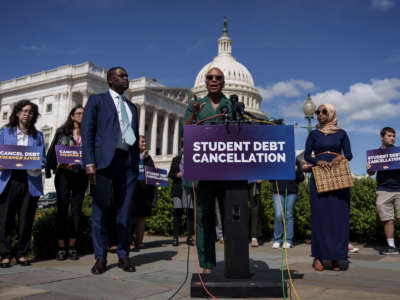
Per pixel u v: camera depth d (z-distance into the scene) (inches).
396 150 241.9
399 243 283.3
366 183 313.3
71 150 197.6
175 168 286.5
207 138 121.3
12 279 133.6
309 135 184.9
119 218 162.6
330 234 163.9
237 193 120.5
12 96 2202.3
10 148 173.9
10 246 169.5
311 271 164.7
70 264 176.9
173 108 2519.7
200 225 136.0
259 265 180.9
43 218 213.8
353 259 212.2
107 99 164.6
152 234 378.6
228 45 3880.4
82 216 225.5
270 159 119.5
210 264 135.0
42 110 2054.6
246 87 3513.8
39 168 178.7
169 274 149.4
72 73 2000.5
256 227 287.1
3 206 170.7
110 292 114.2
